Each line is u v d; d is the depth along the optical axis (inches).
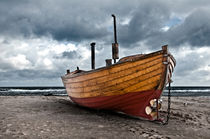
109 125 219.1
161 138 175.0
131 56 256.2
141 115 254.2
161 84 231.5
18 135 164.7
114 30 318.3
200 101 634.8
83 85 300.8
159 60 220.7
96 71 262.7
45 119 239.1
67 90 420.8
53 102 455.5
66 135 171.3
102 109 299.9
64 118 250.7
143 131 197.0
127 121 244.8
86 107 354.3
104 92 263.6
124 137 174.1
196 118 291.6
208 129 223.8
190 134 197.8
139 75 231.3
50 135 168.7
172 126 229.9
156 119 249.9
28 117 250.2
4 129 183.8
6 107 344.2
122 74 238.7
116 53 306.3
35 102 445.7
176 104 490.9
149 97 242.5
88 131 188.9
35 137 160.7
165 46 217.6
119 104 264.1
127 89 243.0
